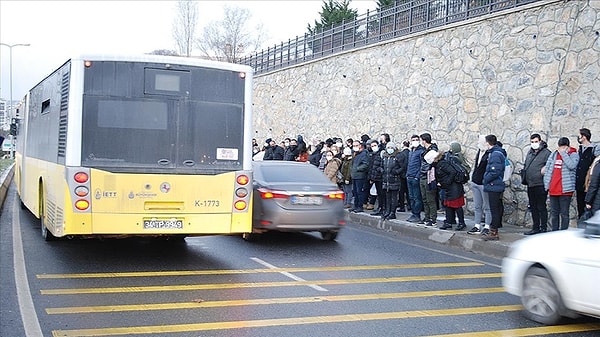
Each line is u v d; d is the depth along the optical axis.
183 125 8.70
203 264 9.32
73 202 8.23
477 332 6.11
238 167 8.96
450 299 7.47
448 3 16.73
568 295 6.13
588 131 10.84
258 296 7.38
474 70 15.26
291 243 11.55
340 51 22.47
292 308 6.86
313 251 10.74
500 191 11.16
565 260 6.17
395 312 6.81
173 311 6.61
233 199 8.91
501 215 12.98
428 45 17.16
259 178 11.41
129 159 8.46
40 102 11.51
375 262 9.88
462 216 12.36
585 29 12.40
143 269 8.80
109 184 8.36
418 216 13.70
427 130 16.86
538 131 13.20
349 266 9.47
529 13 13.80
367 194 16.30
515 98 13.91
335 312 6.75
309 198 11.06
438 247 11.61
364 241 12.07
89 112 8.33
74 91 8.30
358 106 20.77
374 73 19.86
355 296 7.51
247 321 6.30
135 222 8.46
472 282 8.50
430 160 12.38
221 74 8.91
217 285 7.91
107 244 10.84
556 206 10.86
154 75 8.59
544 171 11.21
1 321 6.07
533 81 13.48
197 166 8.75
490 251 10.88
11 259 9.21
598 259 5.84
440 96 16.44
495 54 14.63
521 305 7.21
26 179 13.87
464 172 12.18
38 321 6.10
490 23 14.89
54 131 9.51
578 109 12.32
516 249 6.92
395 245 11.69
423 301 7.34
